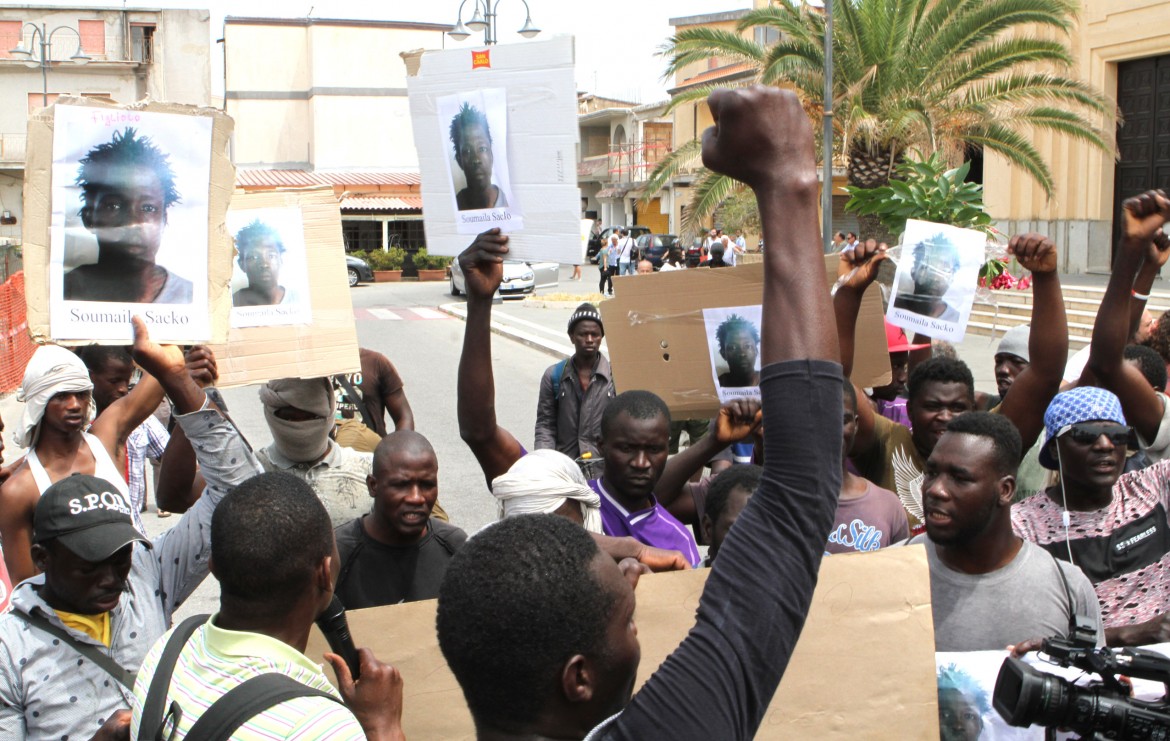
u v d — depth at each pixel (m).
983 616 3.06
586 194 57.28
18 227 44.19
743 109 1.47
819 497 1.42
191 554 3.25
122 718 2.45
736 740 1.38
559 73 3.36
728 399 4.31
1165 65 22.77
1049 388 4.07
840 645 2.73
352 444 5.44
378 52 51.88
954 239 4.56
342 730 2.04
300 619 2.31
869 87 18.09
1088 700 2.25
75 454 4.20
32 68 45.00
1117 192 24.19
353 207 45.22
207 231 3.26
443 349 20.84
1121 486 3.60
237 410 14.34
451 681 2.75
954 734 2.87
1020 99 19.47
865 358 4.31
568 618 1.54
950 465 3.04
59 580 2.96
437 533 3.72
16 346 16.08
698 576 2.72
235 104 52.31
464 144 3.46
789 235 1.46
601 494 3.93
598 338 7.02
